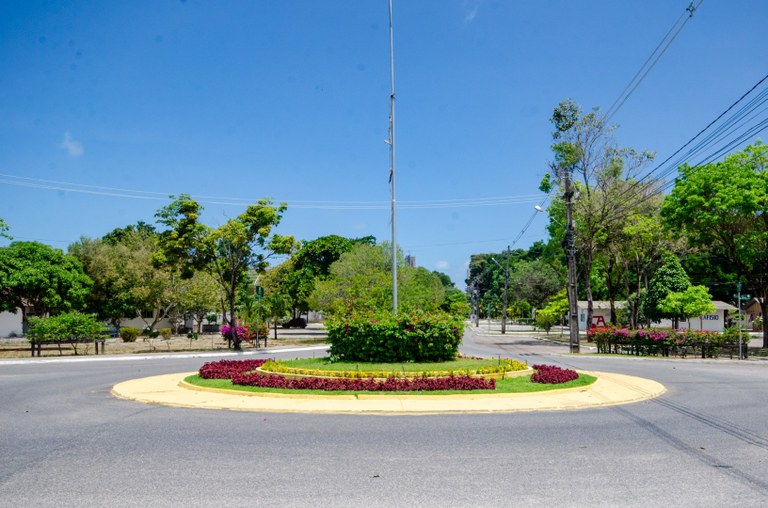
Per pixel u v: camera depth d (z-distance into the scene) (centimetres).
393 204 2156
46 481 678
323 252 6744
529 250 10906
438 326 1798
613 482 677
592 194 4275
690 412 1182
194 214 3281
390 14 2286
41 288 3881
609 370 2128
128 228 7350
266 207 3412
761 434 955
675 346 2919
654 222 4025
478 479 691
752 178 3192
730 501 605
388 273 4212
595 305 5797
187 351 3266
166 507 587
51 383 1698
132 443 884
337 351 1838
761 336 5247
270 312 4628
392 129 2238
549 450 845
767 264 3519
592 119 4103
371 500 611
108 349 3366
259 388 1424
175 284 4550
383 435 952
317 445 875
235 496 623
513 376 1620
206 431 982
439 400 1298
